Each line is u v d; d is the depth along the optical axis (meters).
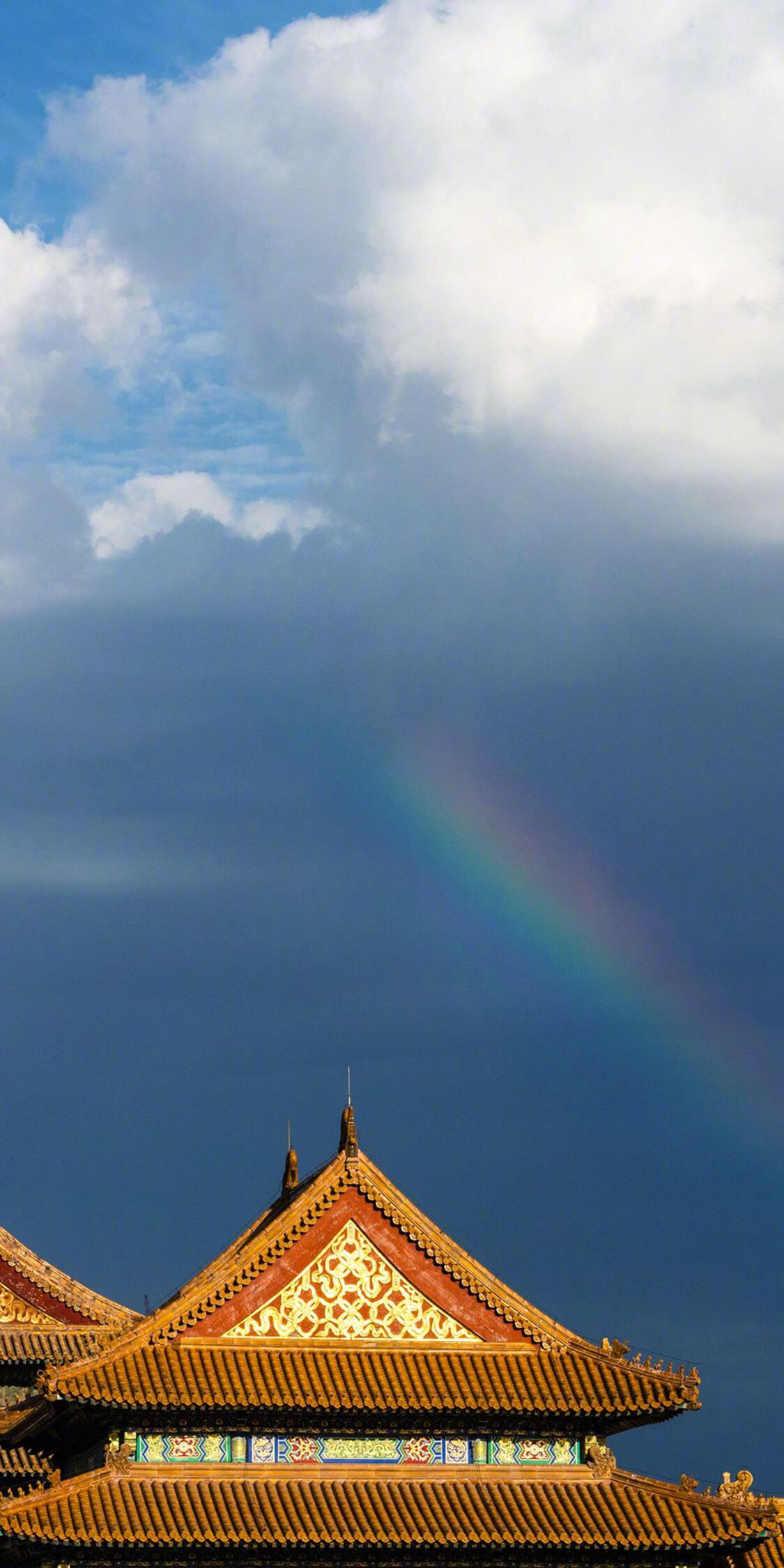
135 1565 61.03
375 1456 64.06
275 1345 63.88
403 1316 65.00
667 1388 64.94
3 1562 64.25
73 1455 68.69
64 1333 79.88
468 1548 62.38
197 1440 63.06
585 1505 64.38
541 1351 65.88
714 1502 64.62
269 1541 60.66
